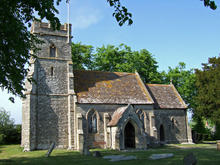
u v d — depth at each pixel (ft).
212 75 143.84
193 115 179.52
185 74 181.06
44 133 101.76
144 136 105.09
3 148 108.78
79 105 107.04
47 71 108.99
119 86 124.36
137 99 120.47
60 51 114.32
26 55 62.08
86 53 168.66
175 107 135.44
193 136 148.25
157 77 173.68
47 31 112.68
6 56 58.34
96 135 107.65
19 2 52.80
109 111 112.47
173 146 117.91
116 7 38.73
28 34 61.16
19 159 71.61
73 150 99.14
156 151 90.12
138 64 169.48
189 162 48.26
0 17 51.34
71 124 104.32
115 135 100.48
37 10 51.47
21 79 62.59
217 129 167.22
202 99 144.56
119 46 173.88
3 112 148.46
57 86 109.09
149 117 120.78
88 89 115.03
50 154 84.23
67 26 117.80
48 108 104.99
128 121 106.01
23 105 116.57
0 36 54.60
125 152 88.48
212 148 98.17
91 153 85.56
